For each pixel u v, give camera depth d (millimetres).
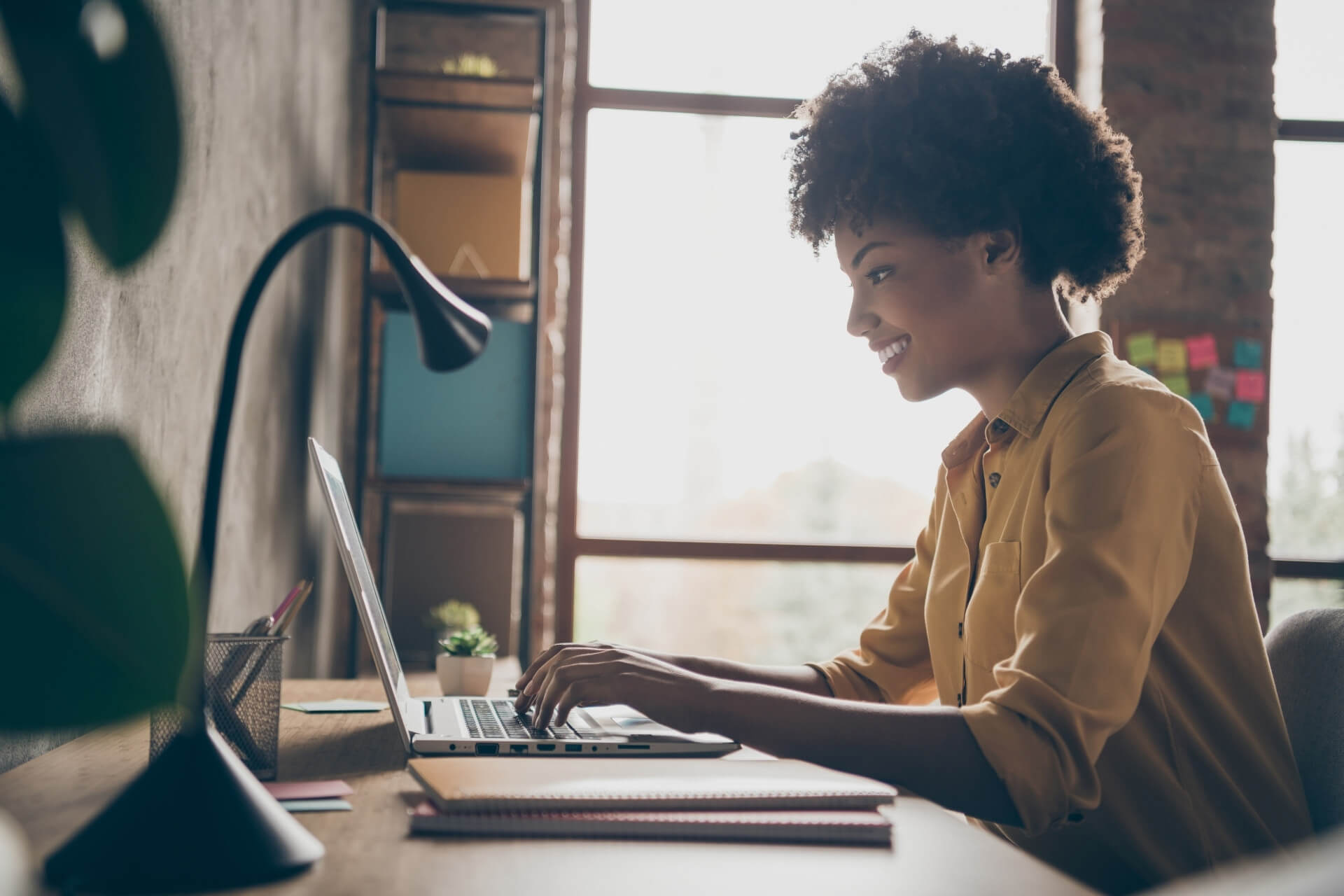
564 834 614
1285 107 3307
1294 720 1060
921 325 1097
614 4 3193
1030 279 1101
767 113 3203
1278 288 3281
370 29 2955
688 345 3150
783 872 551
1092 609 837
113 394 1021
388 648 1152
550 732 916
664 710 841
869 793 659
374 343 2863
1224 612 973
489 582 2432
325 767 842
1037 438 1044
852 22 3254
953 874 554
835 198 1144
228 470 1492
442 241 2467
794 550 3121
